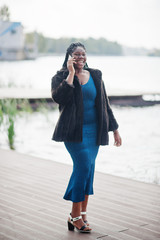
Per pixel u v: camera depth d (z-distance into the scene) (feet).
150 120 38.75
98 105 9.28
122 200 12.38
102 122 9.33
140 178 18.17
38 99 46.01
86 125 9.25
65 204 11.88
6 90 60.23
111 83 94.84
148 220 10.39
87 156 9.14
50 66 183.01
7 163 18.54
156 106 51.29
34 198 12.53
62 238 9.01
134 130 32.76
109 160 22.08
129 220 10.38
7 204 11.82
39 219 10.41
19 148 26.30
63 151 25.36
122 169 19.94
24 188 13.84
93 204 11.89
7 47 244.83
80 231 9.34
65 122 9.03
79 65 9.12
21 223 10.07
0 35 242.37
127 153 23.86
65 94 8.79
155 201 12.28
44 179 15.28
